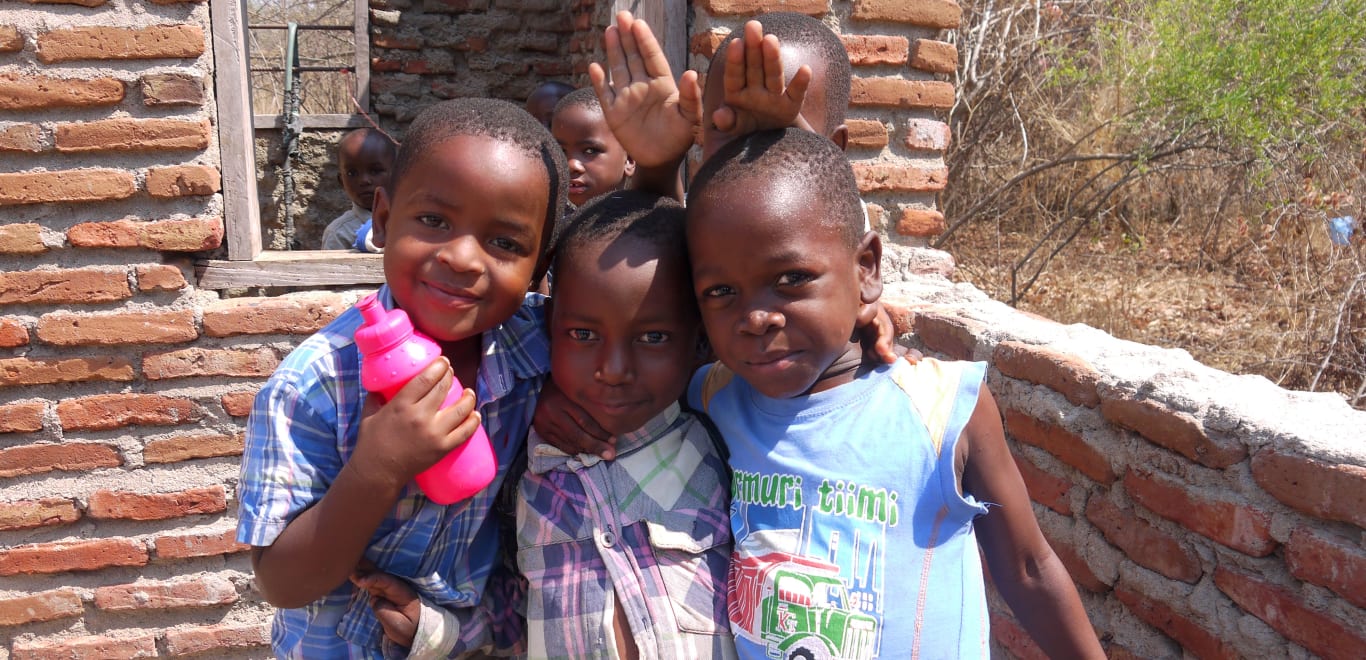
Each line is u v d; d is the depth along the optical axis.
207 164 2.90
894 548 1.40
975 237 8.02
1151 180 7.89
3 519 2.89
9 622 2.94
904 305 2.89
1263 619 1.72
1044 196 8.24
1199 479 1.83
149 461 2.98
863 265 1.45
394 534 1.47
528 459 1.54
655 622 1.43
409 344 1.31
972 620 1.42
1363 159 6.04
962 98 7.55
